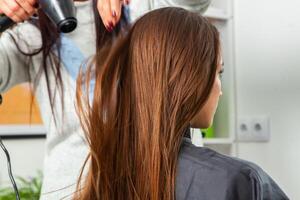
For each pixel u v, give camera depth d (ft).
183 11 2.88
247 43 6.57
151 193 2.52
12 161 5.70
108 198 2.62
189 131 2.73
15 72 3.40
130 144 2.64
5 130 5.67
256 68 6.51
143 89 2.64
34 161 5.82
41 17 3.26
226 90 6.45
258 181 2.39
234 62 6.60
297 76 6.28
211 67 2.69
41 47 3.34
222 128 6.48
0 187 5.56
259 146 6.48
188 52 2.65
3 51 3.30
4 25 3.08
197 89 2.61
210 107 2.75
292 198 6.28
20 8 3.02
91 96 3.04
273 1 6.42
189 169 2.52
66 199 3.15
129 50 2.77
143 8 3.53
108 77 2.78
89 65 3.05
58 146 3.33
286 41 6.34
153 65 2.65
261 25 6.49
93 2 3.37
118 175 2.63
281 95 6.37
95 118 2.75
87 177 2.78
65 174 3.24
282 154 6.35
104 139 2.70
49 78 3.34
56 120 3.31
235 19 6.62
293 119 6.30
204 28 2.78
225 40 6.45
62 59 3.35
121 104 2.70
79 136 3.23
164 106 2.59
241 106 6.59
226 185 2.40
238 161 2.51
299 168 6.24
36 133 5.82
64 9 2.90
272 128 6.41
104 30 3.33
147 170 2.55
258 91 6.50
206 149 2.62
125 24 3.29
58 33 3.32
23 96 5.71
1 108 5.64
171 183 2.52
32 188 5.42
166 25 2.74
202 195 2.45
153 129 2.58
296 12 6.29
